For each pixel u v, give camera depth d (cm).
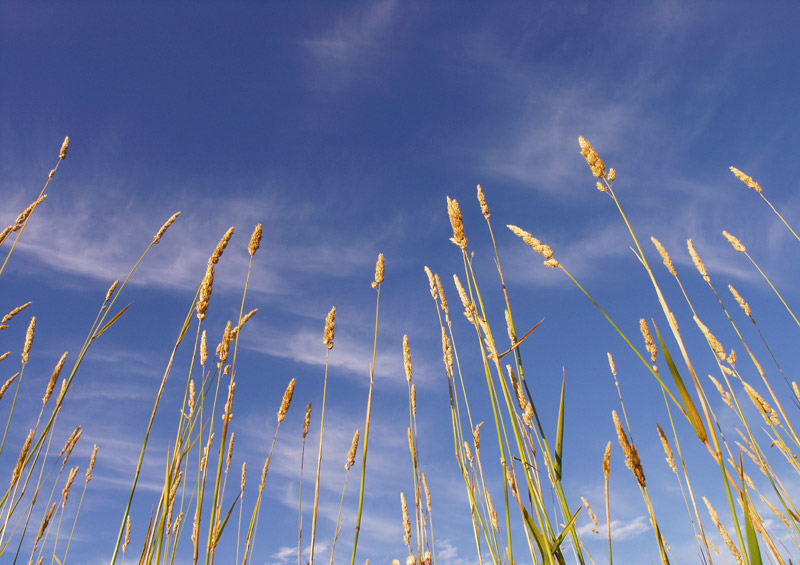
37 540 100
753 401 96
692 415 46
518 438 57
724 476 45
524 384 62
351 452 75
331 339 71
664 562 57
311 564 65
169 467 63
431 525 87
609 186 57
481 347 61
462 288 64
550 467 58
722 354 98
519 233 61
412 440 76
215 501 62
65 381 81
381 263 71
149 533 65
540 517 56
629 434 65
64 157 96
